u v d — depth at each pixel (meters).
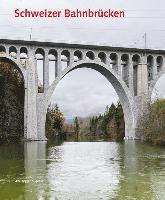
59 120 112.12
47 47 69.94
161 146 59.59
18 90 73.94
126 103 76.12
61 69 70.56
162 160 34.28
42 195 17.81
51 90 69.94
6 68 74.06
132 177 23.33
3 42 67.19
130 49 74.56
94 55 72.62
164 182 21.34
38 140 68.62
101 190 19.11
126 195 17.89
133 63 76.81
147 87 75.88
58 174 24.55
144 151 47.09
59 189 19.30
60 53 70.56
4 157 36.62
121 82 74.56
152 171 26.19
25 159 34.72
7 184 20.52
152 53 76.44
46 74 69.75
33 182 21.23
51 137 104.69
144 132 73.19
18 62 67.88
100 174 24.70
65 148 53.22
